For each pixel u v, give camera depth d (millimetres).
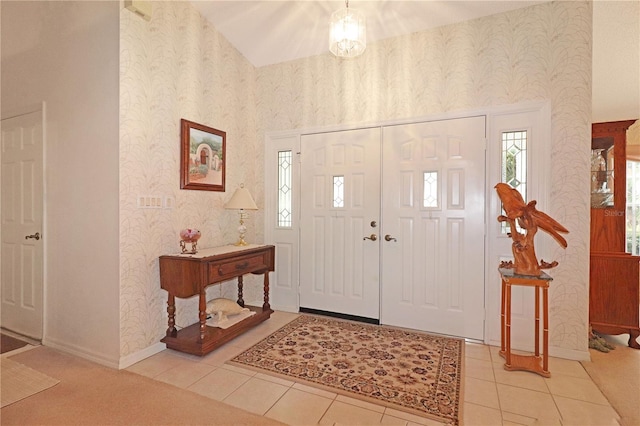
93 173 2494
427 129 3076
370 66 3301
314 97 3568
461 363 2461
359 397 2016
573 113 2562
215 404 1953
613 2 2482
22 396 2020
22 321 2979
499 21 2783
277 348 2707
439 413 1861
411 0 2758
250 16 3109
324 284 3574
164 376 2270
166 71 2736
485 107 2838
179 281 2582
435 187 3061
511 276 2336
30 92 2873
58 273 2709
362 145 3363
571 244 2576
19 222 2988
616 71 3373
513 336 2760
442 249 3031
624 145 4246
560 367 2426
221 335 2691
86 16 2514
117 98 2367
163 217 2719
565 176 2586
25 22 2881
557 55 2602
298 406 1932
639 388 2137
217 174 3275
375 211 3311
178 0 2850
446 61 2982
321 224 3578
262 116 3828
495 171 2828
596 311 2893
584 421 1807
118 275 2381
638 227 5129
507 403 1965
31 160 2891
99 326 2484
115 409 1897
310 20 3111
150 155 2604
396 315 3229
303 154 3648
